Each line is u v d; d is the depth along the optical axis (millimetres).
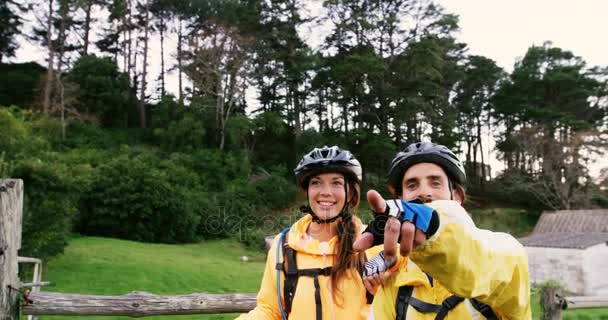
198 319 9070
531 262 20641
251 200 32156
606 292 19547
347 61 41094
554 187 36469
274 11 45531
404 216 1058
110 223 24297
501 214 36875
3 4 47031
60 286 12422
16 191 3480
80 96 43000
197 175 33938
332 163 2373
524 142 38906
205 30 42562
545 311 4934
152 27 51781
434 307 1540
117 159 26703
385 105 42562
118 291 12641
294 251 2330
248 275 16406
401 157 1814
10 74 45094
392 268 1679
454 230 1108
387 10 44875
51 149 33844
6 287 3381
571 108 46750
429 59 40156
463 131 51375
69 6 45438
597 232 23891
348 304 2188
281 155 43594
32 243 13094
